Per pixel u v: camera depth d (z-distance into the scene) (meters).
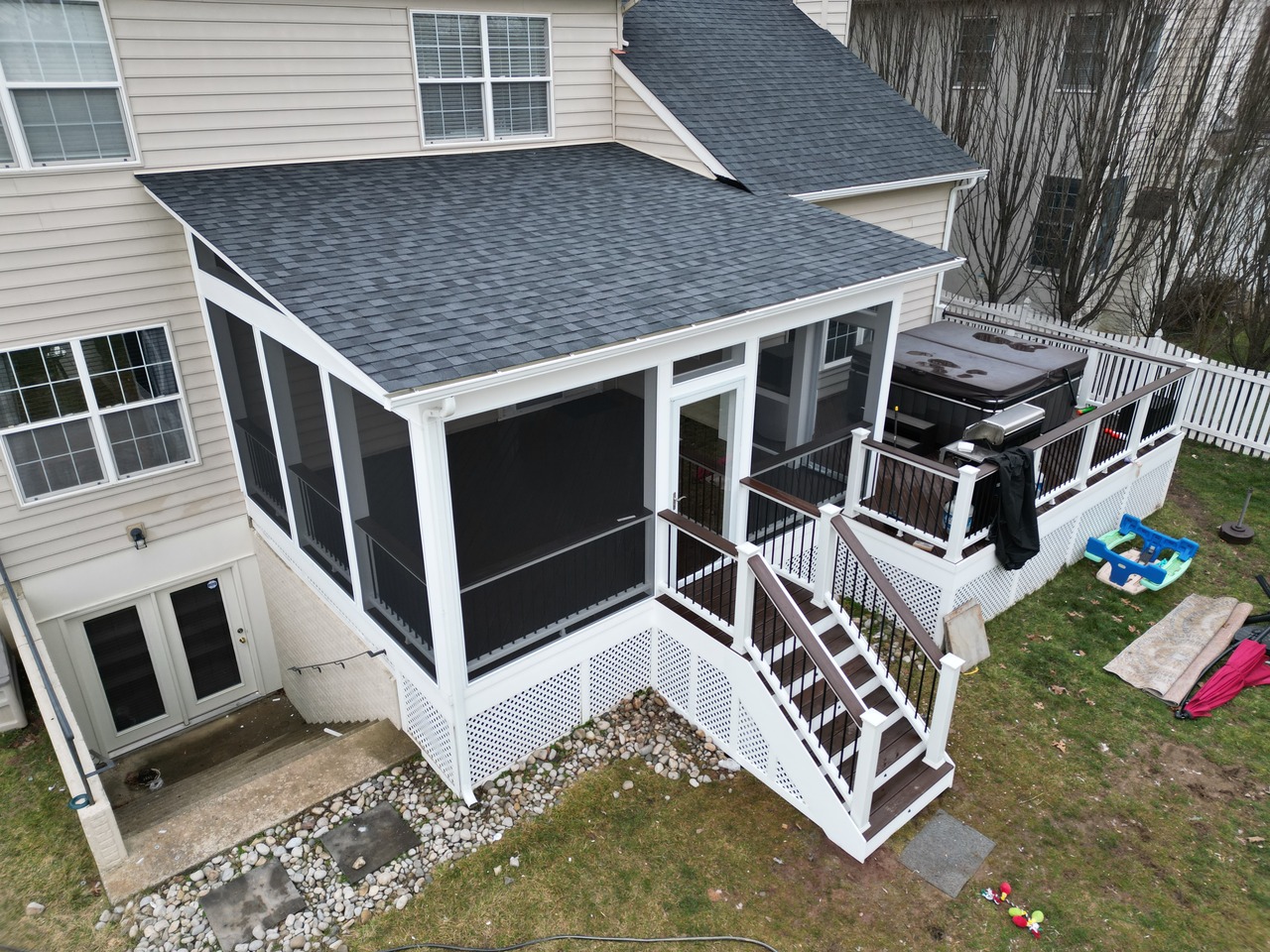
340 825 7.04
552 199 9.48
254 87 8.87
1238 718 8.30
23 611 8.59
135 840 6.81
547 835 6.95
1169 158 14.80
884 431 11.27
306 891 6.44
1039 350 11.53
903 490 9.88
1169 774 7.61
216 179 8.66
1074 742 7.96
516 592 7.92
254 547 10.51
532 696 7.53
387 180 9.37
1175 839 6.95
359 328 6.11
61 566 9.16
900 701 7.58
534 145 11.16
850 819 6.60
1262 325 14.48
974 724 8.17
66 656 9.52
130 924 6.16
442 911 6.29
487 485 10.27
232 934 6.09
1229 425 13.84
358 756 7.77
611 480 10.38
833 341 12.16
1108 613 9.82
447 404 5.74
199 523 10.02
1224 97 14.42
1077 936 6.14
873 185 11.45
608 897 6.41
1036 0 15.91
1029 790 7.41
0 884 6.57
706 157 10.72
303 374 10.33
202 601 10.49
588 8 10.93
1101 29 14.93
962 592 9.03
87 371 8.66
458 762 7.11
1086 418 9.52
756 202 10.05
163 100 8.37
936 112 18.47
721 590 7.71
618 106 11.68
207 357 9.41
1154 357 11.62
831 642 7.96
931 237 13.68
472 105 10.48
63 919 6.22
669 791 7.40
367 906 6.33
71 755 6.81
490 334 6.27
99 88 7.97
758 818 7.12
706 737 8.00
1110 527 11.27
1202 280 15.14
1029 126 16.45
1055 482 10.00
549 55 10.81
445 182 9.58
